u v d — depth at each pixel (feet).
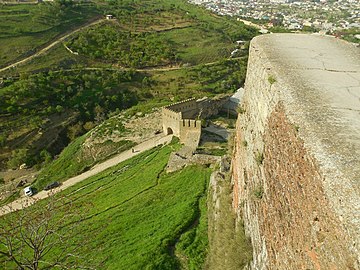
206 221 72.84
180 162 108.68
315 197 23.36
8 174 170.91
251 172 44.52
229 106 191.31
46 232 41.93
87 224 81.35
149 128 167.94
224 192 63.21
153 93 252.21
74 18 343.05
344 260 18.70
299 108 31.81
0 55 261.24
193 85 260.83
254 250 38.40
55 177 150.41
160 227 75.41
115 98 240.32
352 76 40.04
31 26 306.14
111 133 168.66
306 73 40.98
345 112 30.66
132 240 72.90
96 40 311.27
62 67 263.70
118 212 88.02
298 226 25.64
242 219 46.88
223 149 119.85
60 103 221.46
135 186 107.04
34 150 187.83
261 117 42.16
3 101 205.05
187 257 64.39
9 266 58.13
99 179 131.44
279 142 32.89
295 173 27.61
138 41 325.21
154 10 422.41
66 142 201.77
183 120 142.82
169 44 328.29
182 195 88.48
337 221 20.10
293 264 25.71
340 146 25.27
